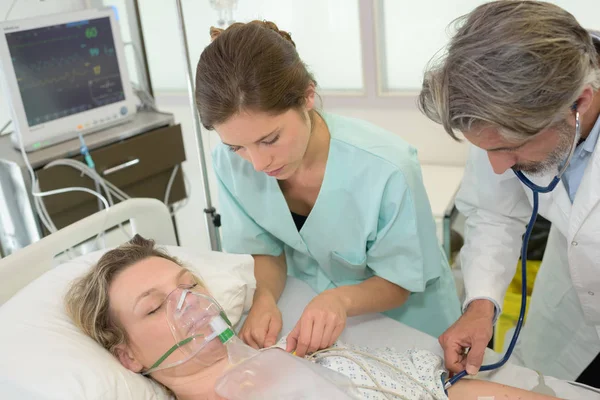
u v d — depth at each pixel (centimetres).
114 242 243
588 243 126
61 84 208
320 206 140
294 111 112
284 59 109
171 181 241
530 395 125
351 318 158
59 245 150
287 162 116
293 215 151
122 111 228
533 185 109
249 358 122
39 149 205
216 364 128
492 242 146
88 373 117
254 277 157
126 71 228
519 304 230
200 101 108
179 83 345
